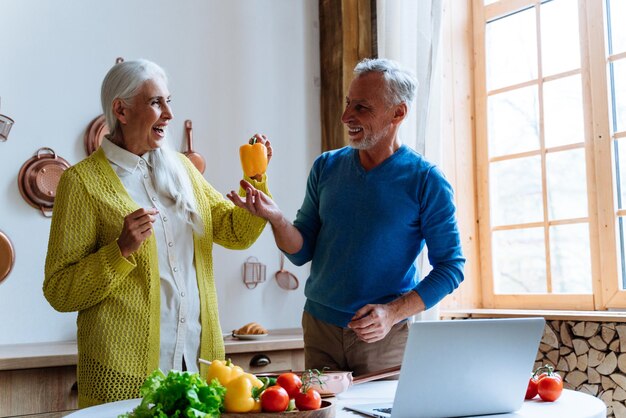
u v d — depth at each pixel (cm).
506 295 329
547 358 279
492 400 131
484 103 344
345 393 154
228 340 277
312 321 193
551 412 133
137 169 186
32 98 278
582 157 306
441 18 310
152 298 175
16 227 271
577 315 268
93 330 171
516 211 331
